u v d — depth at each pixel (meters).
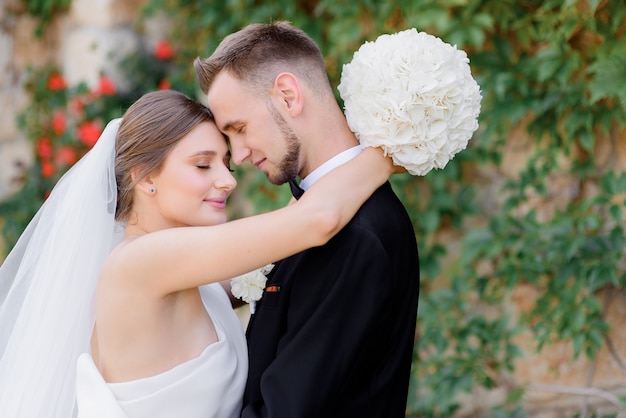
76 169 2.04
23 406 1.98
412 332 2.02
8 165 4.91
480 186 3.40
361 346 1.79
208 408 1.88
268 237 1.70
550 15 3.13
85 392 1.86
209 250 1.73
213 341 1.97
